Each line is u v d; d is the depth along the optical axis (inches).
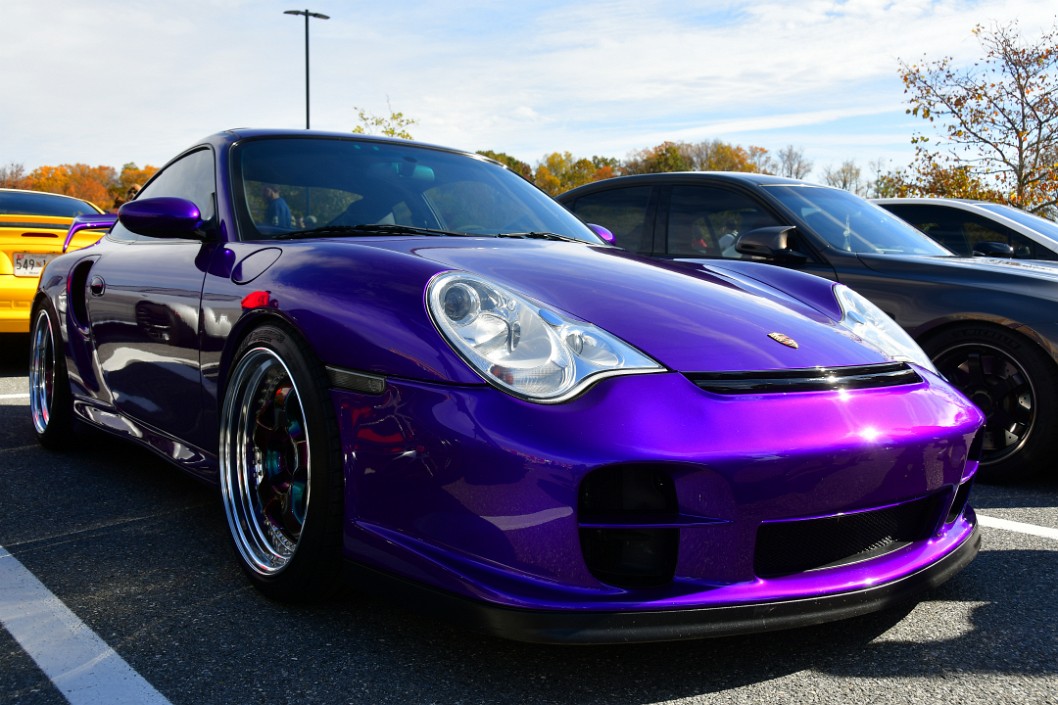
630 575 63.9
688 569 63.9
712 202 174.9
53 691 62.4
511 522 61.9
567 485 61.2
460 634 72.4
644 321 73.7
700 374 68.2
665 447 62.4
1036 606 80.9
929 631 75.0
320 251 81.7
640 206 186.5
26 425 155.7
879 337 87.2
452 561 63.8
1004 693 64.6
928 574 73.3
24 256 211.2
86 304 120.9
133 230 98.8
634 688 64.4
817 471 65.4
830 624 76.0
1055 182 575.2
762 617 64.4
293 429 78.0
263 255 86.9
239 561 83.0
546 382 64.4
